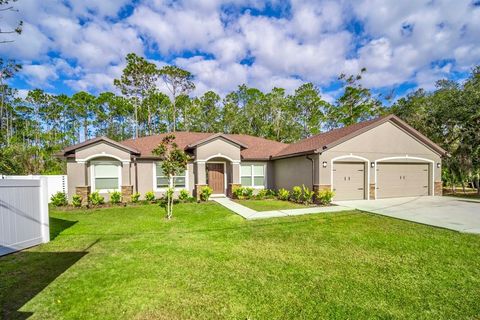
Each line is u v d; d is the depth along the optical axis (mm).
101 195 14461
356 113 39688
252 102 40156
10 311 3613
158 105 39219
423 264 5262
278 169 18375
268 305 3766
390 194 15586
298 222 9234
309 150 14211
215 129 38219
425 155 16406
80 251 6203
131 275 4789
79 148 13711
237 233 7828
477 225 8438
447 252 5965
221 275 4793
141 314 3545
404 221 9227
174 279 4621
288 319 3428
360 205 12805
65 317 3475
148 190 15656
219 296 4027
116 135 45969
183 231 8117
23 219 6371
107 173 14664
